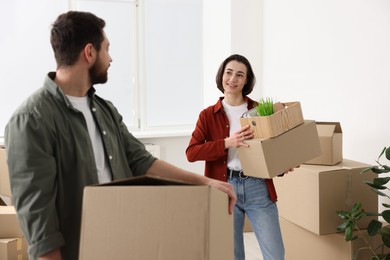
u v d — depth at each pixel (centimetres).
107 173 140
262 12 428
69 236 127
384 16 272
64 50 128
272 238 223
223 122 236
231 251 120
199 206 98
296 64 374
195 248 97
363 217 248
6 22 413
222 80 243
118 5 449
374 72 284
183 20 473
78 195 127
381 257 237
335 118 325
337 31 319
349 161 268
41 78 429
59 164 124
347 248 242
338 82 320
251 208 225
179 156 464
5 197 343
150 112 472
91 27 129
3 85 418
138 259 98
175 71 476
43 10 423
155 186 100
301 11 362
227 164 228
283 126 204
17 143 116
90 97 141
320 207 242
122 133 156
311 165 258
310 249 266
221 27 438
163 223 99
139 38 459
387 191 273
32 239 116
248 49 429
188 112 485
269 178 205
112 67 455
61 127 125
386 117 275
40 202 116
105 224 100
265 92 431
